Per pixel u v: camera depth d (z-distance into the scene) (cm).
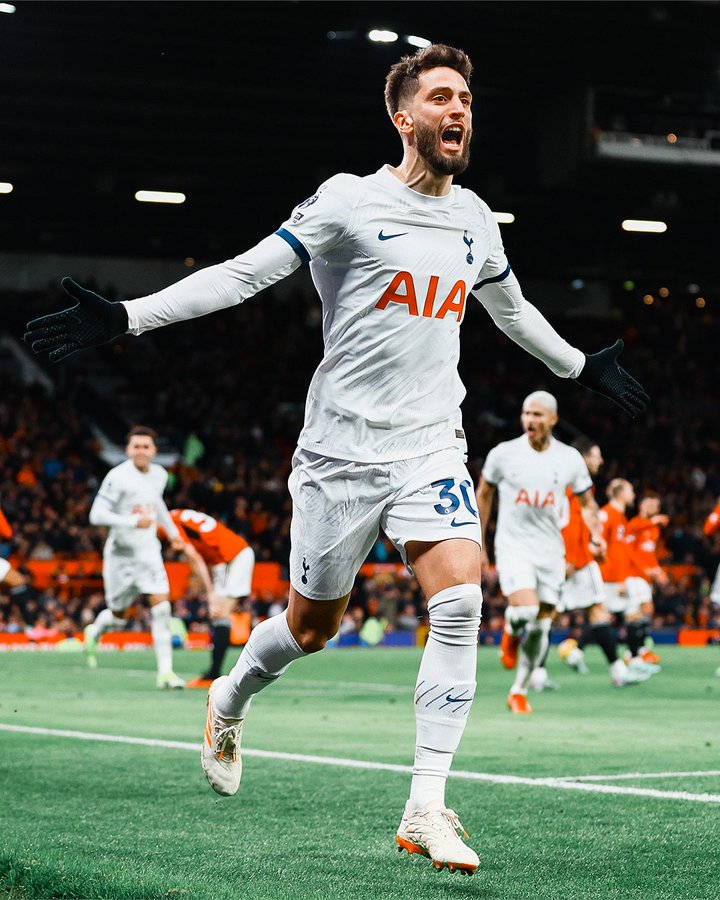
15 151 4906
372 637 3753
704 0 3878
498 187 5162
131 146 4906
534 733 1287
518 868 643
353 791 887
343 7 3744
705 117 4466
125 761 1037
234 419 5566
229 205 5791
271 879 613
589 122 4344
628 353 6366
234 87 4334
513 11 3819
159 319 591
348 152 5059
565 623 3916
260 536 4400
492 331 6594
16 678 2156
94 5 3650
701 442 6003
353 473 646
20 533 3984
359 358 643
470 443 5594
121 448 5300
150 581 1900
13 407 4975
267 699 1741
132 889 563
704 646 3853
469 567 629
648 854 677
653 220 5822
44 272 6075
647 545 2302
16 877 591
